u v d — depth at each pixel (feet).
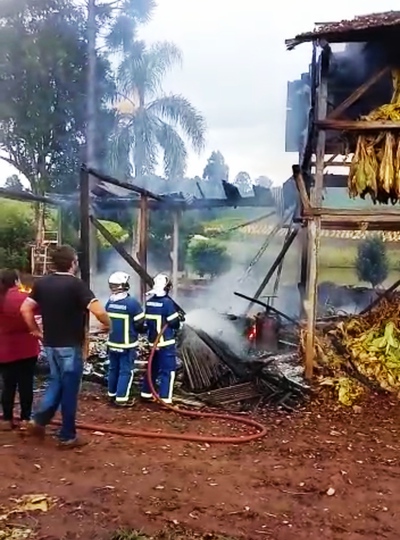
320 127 28.04
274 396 26.73
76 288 19.72
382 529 14.94
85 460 19.13
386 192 28.07
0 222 67.92
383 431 23.30
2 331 21.57
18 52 78.64
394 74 28.45
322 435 22.63
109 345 25.88
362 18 29.50
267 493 16.94
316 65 32.37
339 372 28.89
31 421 20.94
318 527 14.93
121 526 14.60
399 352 29.76
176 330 26.84
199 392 27.61
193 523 14.89
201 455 20.04
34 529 14.38
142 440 21.49
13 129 80.12
